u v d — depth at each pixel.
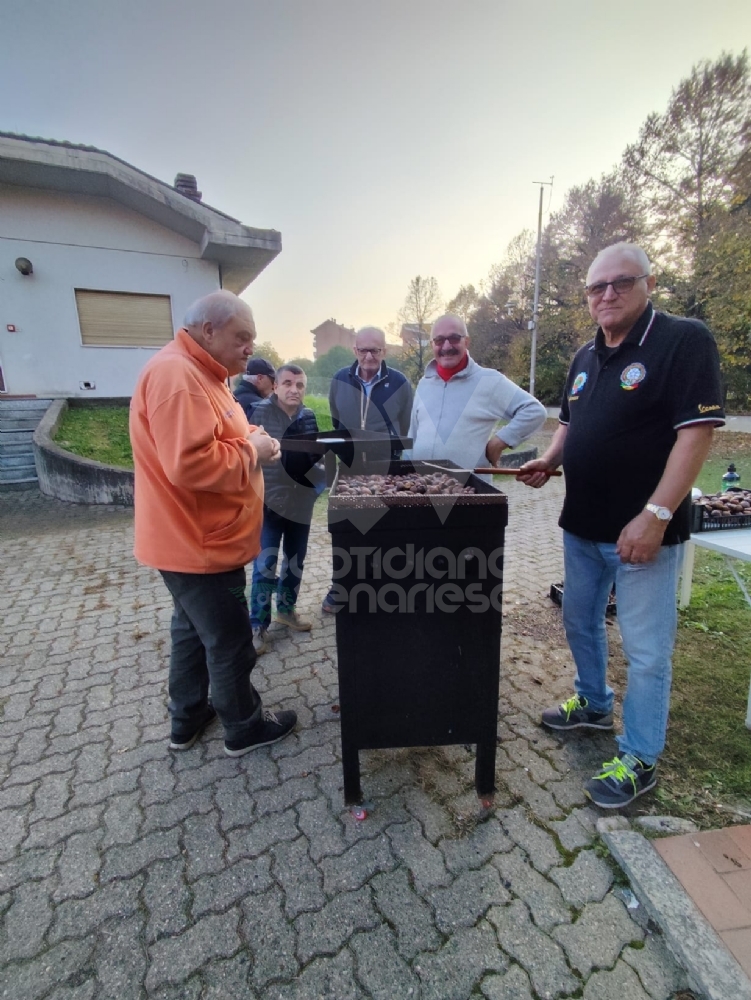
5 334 8.66
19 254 8.55
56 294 8.88
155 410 1.47
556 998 1.14
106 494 6.55
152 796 1.75
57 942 1.28
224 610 1.75
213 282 9.91
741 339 14.27
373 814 1.66
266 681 2.46
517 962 1.22
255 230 8.97
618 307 1.55
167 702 2.31
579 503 1.79
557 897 1.38
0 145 7.28
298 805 1.71
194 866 1.49
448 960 1.23
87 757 1.95
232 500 1.68
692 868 1.40
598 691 1.99
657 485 1.60
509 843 1.54
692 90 15.02
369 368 2.71
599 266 1.57
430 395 2.52
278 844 1.56
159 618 3.22
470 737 1.63
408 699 1.59
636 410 1.57
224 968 1.22
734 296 13.52
